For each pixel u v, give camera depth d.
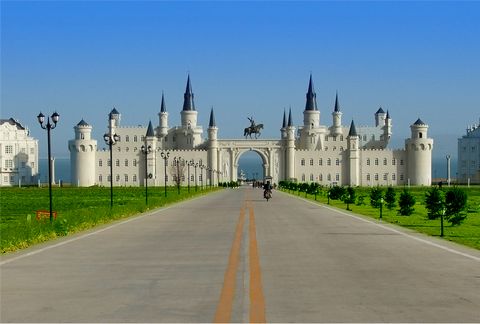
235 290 16.92
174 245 28.19
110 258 23.73
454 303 15.20
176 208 63.25
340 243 28.88
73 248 27.22
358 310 14.47
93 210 43.44
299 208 62.84
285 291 16.75
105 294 16.50
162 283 18.09
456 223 39.88
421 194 115.31
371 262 22.36
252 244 28.39
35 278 19.09
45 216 38.41
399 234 33.69
